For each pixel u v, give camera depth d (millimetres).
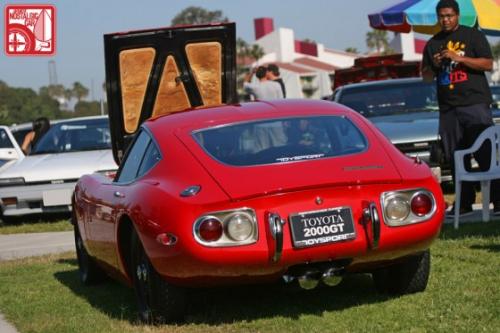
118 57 10391
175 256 5242
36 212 13320
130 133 10609
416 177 5438
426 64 9266
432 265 6828
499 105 13648
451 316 5332
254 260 5141
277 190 5152
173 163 5676
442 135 9234
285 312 5852
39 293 7504
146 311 5844
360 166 5445
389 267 5988
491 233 8062
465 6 11469
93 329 5828
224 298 6371
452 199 11094
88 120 14977
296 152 5648
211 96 10695
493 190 9125
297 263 5215
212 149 5691
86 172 13172
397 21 12039
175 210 5223
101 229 6629
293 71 96125
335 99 13445
